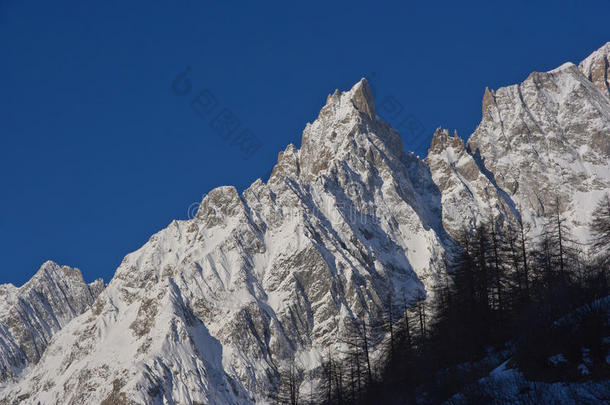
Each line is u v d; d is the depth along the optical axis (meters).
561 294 121.50
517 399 101.31
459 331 151.62
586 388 94.94
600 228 162.75
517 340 121.75
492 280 160.38
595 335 101.69
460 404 111.62
